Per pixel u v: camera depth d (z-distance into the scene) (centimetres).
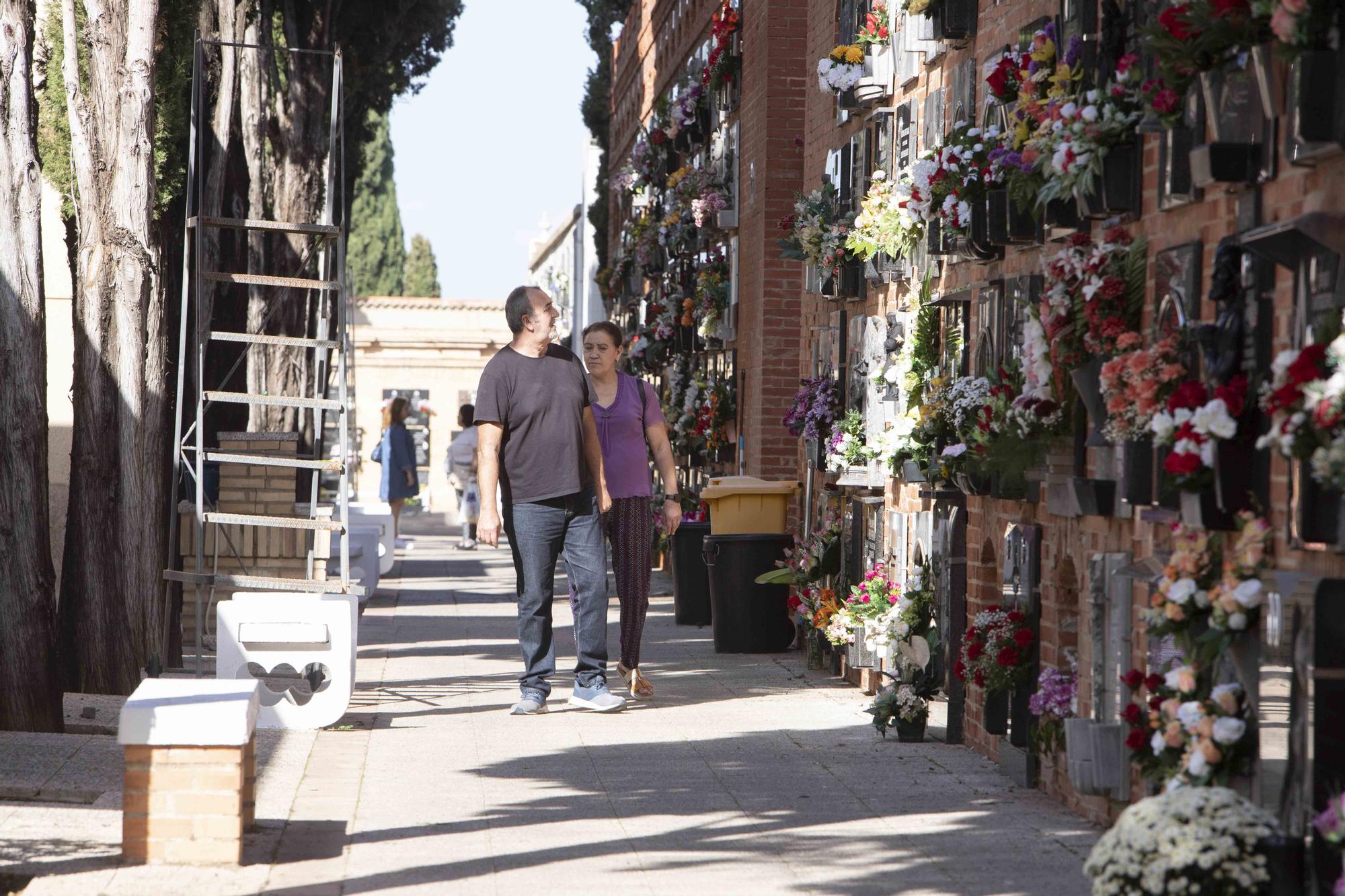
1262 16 604
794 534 1753
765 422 1964
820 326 1645
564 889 719
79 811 856
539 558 1248
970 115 1124
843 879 740
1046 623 955
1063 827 855
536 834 833
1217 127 669
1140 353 716
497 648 1708
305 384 2603
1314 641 585
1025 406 898
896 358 1298
